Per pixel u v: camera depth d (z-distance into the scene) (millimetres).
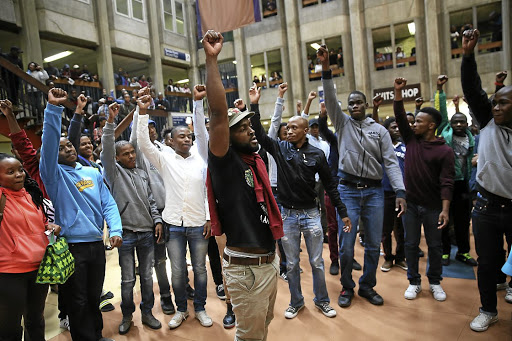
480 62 11586
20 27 10695
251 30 15555
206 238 2977
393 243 4934
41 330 2412
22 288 2166
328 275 3863
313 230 2947
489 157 2512
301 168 2889
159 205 3312
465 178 3951
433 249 3152
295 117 2945
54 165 2381
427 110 3102
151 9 15031
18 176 2188
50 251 2213
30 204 2260
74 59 14484
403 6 12500
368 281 3186
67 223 2445
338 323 2830
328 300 3035
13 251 2125
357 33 13250
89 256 2512
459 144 4012
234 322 2906
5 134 5816
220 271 3449
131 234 2869
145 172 3186
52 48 12828
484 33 12883
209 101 1620
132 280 2904
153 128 3744
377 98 3986
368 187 3100
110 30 13414
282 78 15219
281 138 4305
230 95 16594
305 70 14516
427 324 2732
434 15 11992
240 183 1776
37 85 6488
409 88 12508
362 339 2590
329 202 3916
